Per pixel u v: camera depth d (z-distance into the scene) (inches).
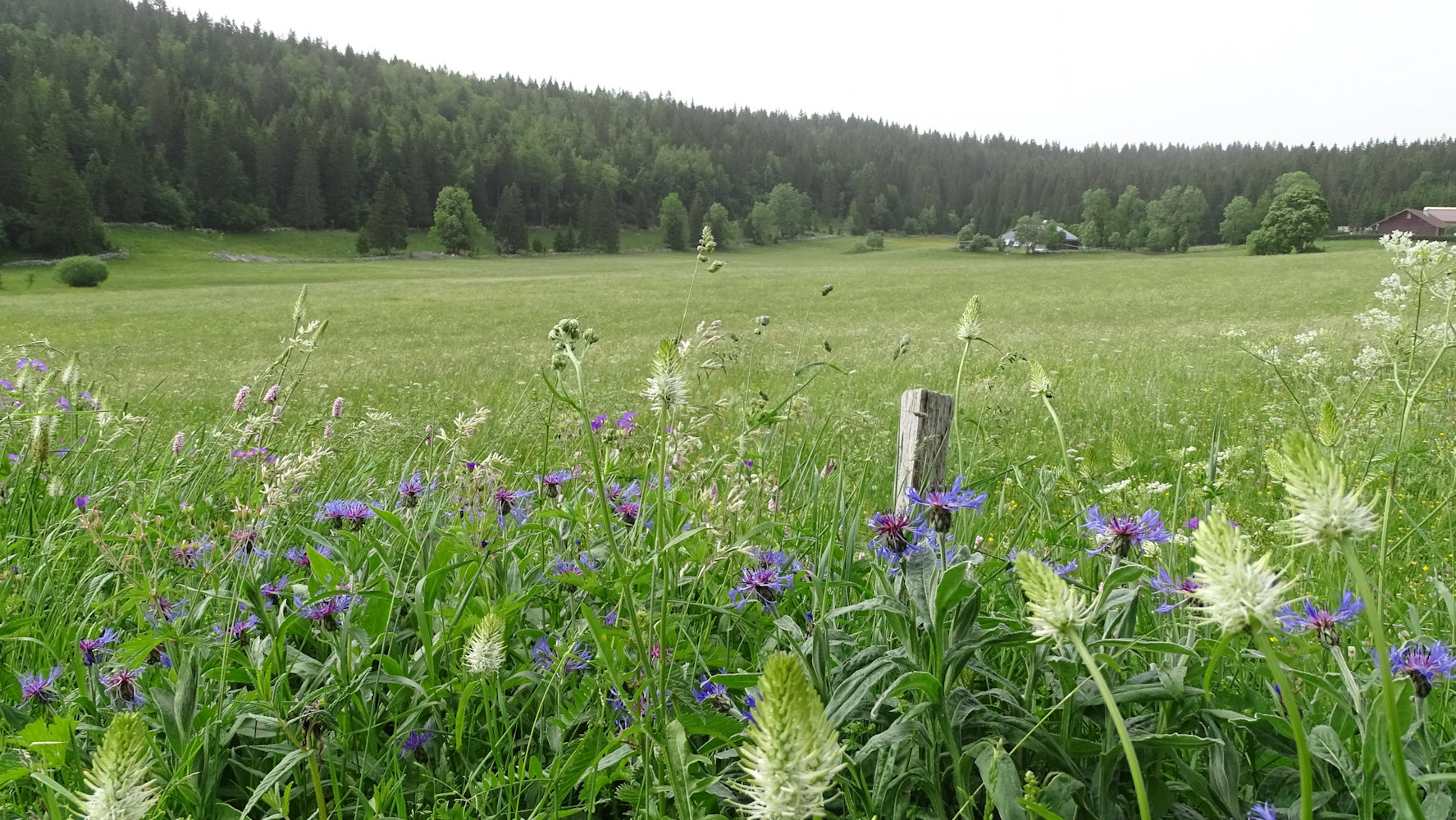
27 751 89.3
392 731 111.8
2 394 198.1
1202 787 82.1
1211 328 1115.9
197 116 5467.5
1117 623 88.7
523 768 91.8
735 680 87.5
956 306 1809.8
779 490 155.8
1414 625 92.8
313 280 3383.4
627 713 98.2
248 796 100.4
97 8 7519.7
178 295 2516.0
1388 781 56.7
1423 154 6378.0
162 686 110.1
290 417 309.7
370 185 5940.0
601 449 143.2
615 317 1664.6
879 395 455.5
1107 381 541.6
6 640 122.3
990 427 262.8
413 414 276.4
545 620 127.0
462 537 114.1
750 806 40.9
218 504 166.9
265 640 111.8
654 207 7155.5
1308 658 93.0
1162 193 6476.4
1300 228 4237.2
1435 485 184.2
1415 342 146.1
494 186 6417.3
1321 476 42.3
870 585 111.8
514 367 796.6
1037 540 125.8
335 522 137.7
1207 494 120.7
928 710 84.4
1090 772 85.6
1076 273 2807.6
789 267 3782.0
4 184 4082.2
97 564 142.6
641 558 106.1
